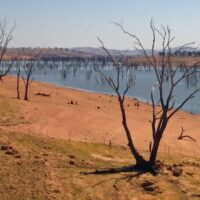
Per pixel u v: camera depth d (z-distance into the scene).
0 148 27.56
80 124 58.28
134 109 80.62
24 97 82.38
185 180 26.25
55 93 98.81
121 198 22.31
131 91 130.38
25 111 61.75
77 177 24.45
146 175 26.36
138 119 66.06
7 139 30.53
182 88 139.88
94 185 23.53
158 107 89.62
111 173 26.33
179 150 48.44
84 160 30.05
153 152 27.72
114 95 112.44
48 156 28.50
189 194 23.78
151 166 27.67
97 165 28.95
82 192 22.30
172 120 68.38
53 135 49.81
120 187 23.77
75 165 27.62
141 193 23.34
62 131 53.28
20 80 124.88
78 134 52.56
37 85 114.50
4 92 88.25
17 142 30.95
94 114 66.50
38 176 23.33
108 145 40.22
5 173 23.03
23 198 20.41
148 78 187.75
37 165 25.25
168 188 24.45
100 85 153.38
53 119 59.56
